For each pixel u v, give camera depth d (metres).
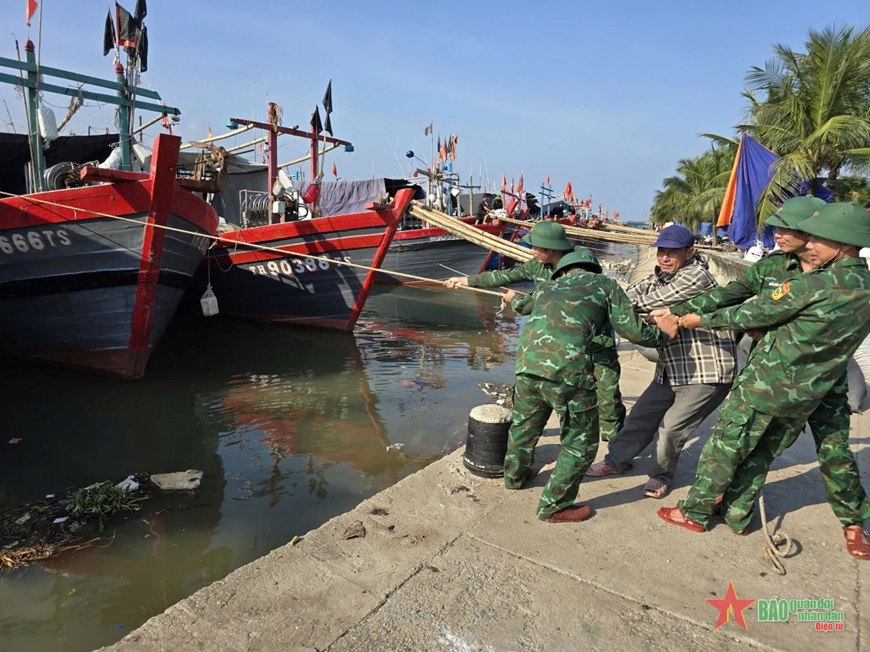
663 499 3.68
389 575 2.87
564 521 3.38
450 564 2.96
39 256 7.51
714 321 3.01
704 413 3.55
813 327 2.66
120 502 4.54
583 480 3.98
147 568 3.70
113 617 3.23
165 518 4.34
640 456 4.43
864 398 5.68
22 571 3.65
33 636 3.06
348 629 2.48
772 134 16.78
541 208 29.53
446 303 17.36
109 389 7.92
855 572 2.89
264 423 6.54
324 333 12.01
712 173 33.22
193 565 3.74
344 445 5.87
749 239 15.79
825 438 3.05
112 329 8.09
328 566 2.94
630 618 2.56
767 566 2.95
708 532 3.28
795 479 3.94
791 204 2.89
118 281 7.78
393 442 5.96
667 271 3.67
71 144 10.91
